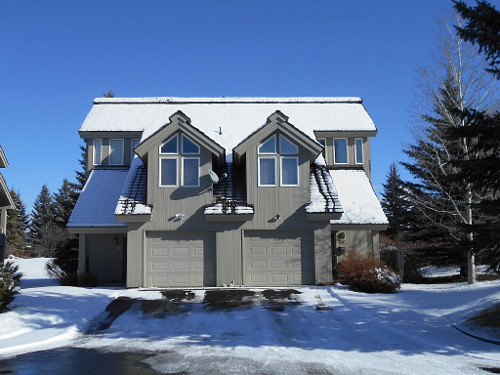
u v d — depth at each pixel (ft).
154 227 70.54
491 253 41.68
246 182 72.23
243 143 71.77
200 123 92.17
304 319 47.96
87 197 80.84
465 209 75.66
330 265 70.49
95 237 81.61
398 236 113.39
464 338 38.45
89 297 59.31
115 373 30.30
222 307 54.39
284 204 71.72
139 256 69.72
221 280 69.77
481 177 42.29
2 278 49.85
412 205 96.48
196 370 30.83
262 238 71.72
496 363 31.17
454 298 52.90
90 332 44.47
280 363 32.37
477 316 43.19
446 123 76.89
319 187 74.38
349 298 57.16
